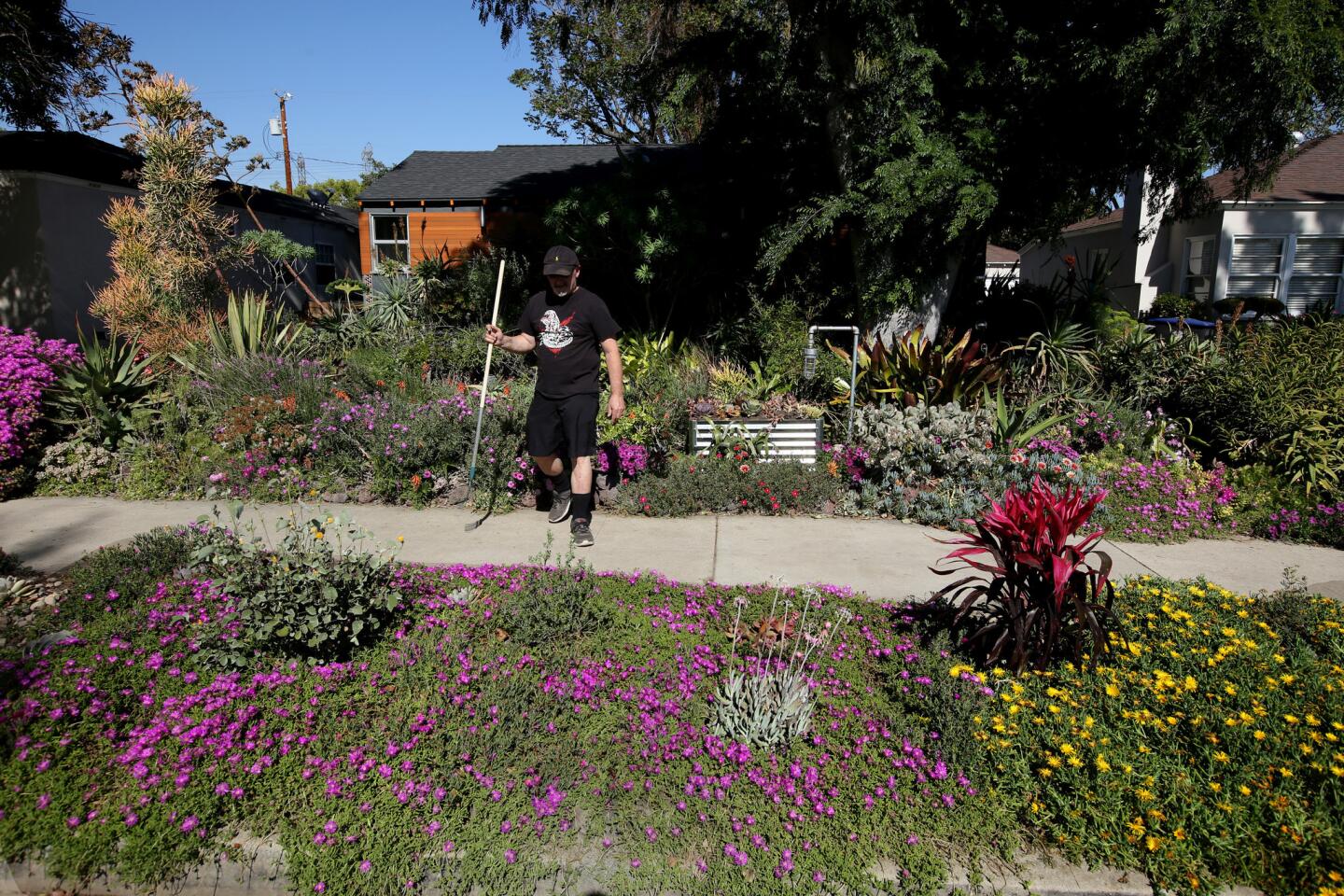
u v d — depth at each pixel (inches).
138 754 117.9
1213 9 262.2
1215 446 294.0
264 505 249.8
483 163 627.8
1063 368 331.9
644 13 530.9
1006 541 147.3
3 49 506.3
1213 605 173.5
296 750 122.9
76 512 240.4
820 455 279.3
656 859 108.9
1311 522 234.5
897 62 308.3
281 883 109.7
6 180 457.7
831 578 198.1
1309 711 132.0
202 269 393.1
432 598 175.2
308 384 290.4
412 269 492.1
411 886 106.2
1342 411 265.7
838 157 360.5
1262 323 332.8
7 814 111.7
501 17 383.2
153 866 108.3
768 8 335.0
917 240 349.4
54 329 469.7
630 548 217.6
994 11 309.4
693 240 412.5
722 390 305.0
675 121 387.5
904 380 307.4
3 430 253.8
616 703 138.4
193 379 311.3
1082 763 118.8
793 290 430.9
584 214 418.6
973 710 129.3
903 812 114.3
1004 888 105.9
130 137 400.8
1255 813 112.0
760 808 115.4
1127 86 284.4
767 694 133.9
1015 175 341.4
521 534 227.5
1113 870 108.3
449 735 127.4
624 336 402.6
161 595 168.1
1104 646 139.3
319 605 145.2
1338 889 102.1
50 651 144.4
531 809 115.4
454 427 263.0
